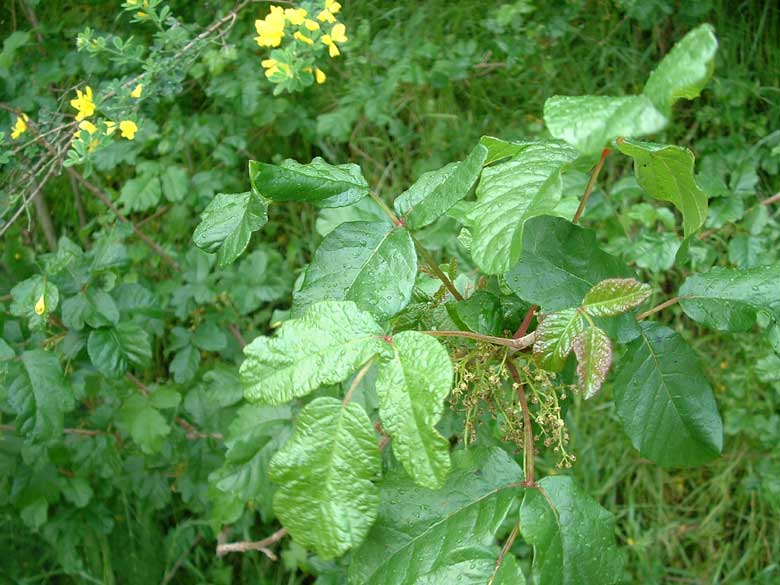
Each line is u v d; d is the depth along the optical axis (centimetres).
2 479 75
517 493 34
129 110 67
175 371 77
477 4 102
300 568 86
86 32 69
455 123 100
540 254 35
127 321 57
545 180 30
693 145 100
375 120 92
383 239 33
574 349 31
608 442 91
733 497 90
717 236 87
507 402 41
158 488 83
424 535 33
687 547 91
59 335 58
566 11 97
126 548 87
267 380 29
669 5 91
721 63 98
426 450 27
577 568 32
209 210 36
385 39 95
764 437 83
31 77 86
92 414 76
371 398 48
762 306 36
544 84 101
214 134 92
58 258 56
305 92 99
